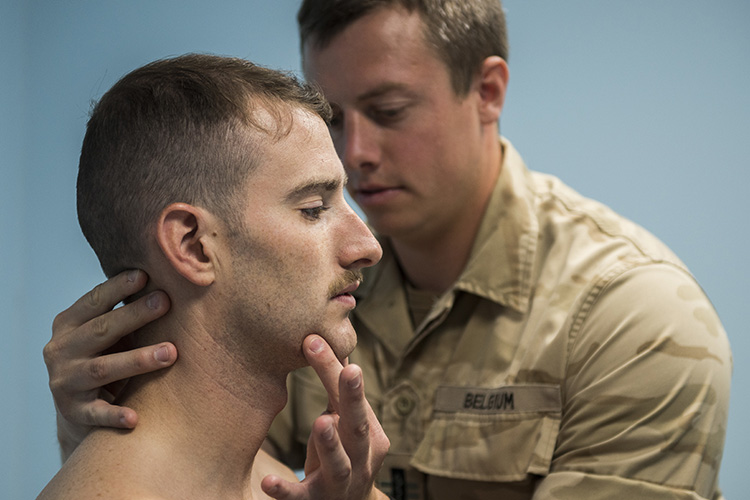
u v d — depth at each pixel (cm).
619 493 114
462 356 137
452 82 127
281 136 81
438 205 131
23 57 224
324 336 84
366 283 151
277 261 80
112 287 83
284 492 78
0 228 222
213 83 81
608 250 131
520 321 133
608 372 120
